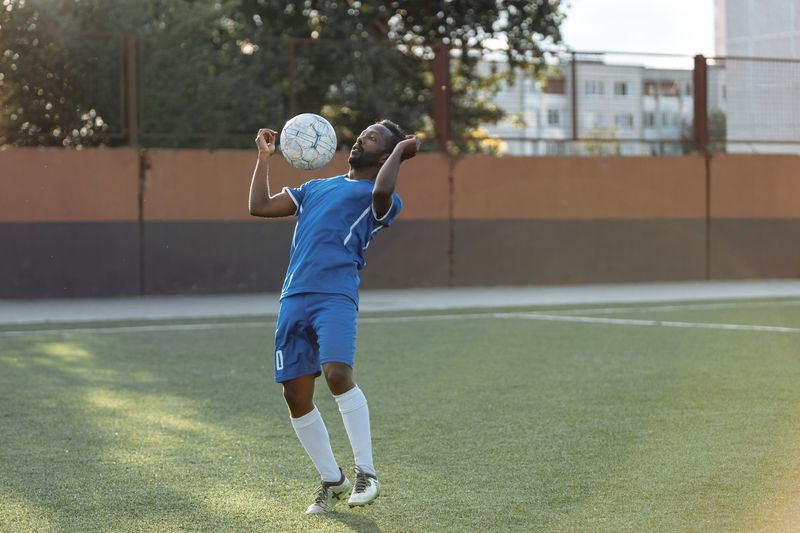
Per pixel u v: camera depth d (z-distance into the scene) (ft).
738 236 81.71
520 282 76.64
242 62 77.56
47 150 66.85
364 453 17.19
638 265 79.41
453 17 102.47
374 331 46.29
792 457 21.27
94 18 80.59
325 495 17.52
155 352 39.78
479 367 34.94
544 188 77.05
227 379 32.99
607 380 31.94
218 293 69.97
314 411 17.60
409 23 102.78
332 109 87.15
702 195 80.74
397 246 73.92
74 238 67.26
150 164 68.64
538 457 21.44
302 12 99.76
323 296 17.07
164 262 69.00
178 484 19.48
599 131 78.07
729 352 38.52
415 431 24.26
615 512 17.29
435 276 74.69
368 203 17.39
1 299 66.03
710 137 80.69
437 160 74.69
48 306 61.46
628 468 20.40
